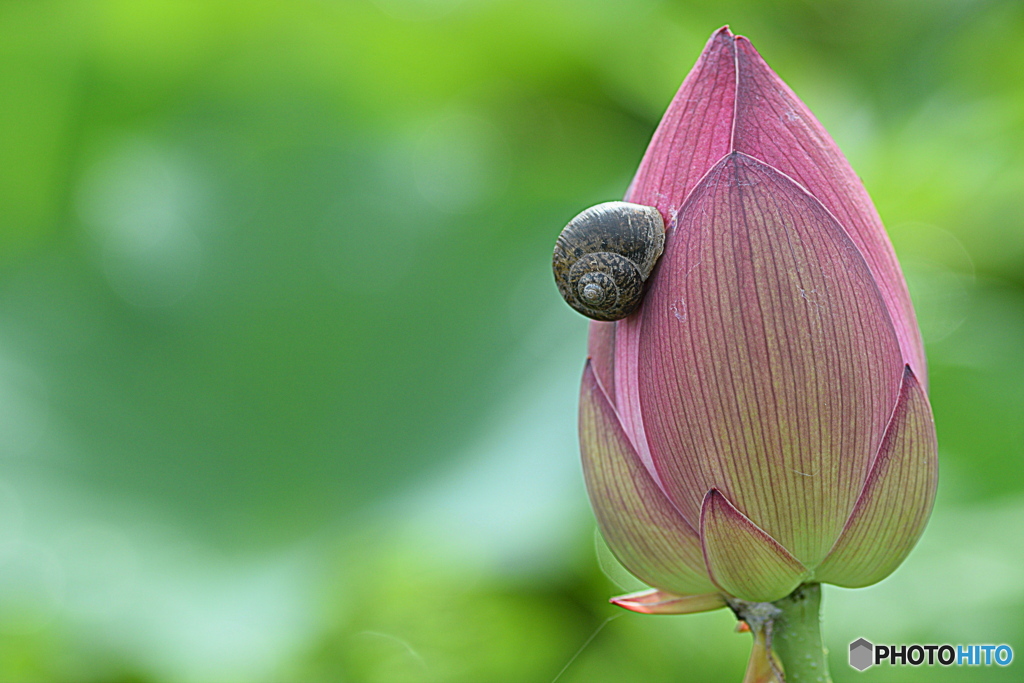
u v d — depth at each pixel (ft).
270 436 4.87
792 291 2.79
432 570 4.31
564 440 4.11
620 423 2.85
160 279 5.33
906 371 2.81
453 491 4.22
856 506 2.82
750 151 2.83
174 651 3.75
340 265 5.36
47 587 3.91
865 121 5.50
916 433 2.81
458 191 5.54
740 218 2.80
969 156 5.00
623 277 2.82
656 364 2.82
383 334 5.10
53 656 3.88
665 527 2.85
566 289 2.84
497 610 4.25
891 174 4.99
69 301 5.20
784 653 2.87
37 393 4.75
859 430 2.81
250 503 4.59
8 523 4.10
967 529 4.06
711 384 2.81
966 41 5.29
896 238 5.18
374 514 4.35
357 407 4.87
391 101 6.45
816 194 2.82
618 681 4.04
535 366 4.59
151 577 4.10
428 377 4.90
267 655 3.72
